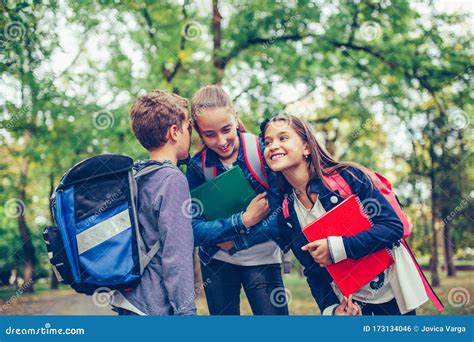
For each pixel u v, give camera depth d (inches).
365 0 329.7
